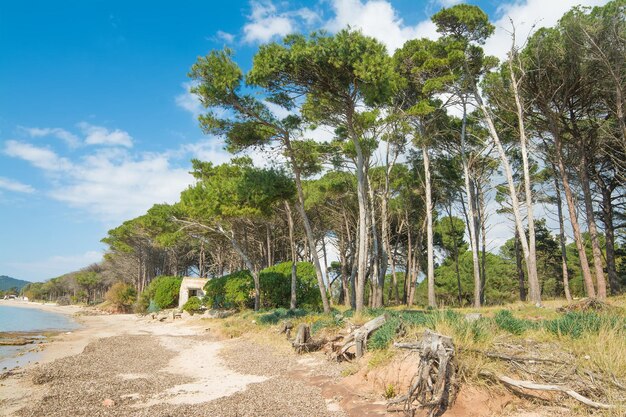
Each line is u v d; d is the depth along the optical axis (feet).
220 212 83.92
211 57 63.77
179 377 34.22
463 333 25.70
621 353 22.67
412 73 78.07
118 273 215.92
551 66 67.05
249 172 81.30
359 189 62.03
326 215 118.62
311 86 60.13
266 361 39.32
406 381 23.20
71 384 31.83
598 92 67.00
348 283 139.23
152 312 131.54
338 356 34.68
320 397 25.32
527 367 22.85
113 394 28.37
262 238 136.15
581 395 20.66
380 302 88.43
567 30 62.54
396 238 129.70
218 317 97.86
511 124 83.66
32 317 153.79
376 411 21.07
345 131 84.43
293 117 73.92
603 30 59.52
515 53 68.95
